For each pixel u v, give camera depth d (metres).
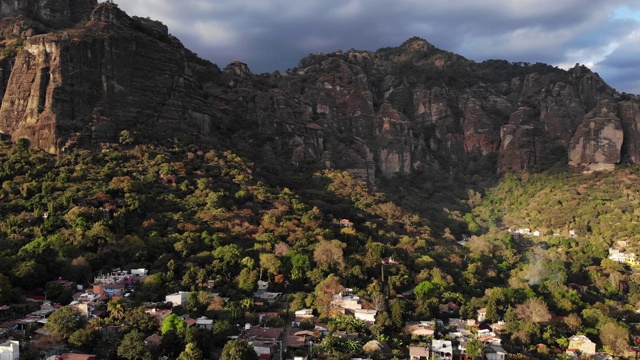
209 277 128.88
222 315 112.62
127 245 133.25
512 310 131.38
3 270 114.69
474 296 147.00
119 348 95.56
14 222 132.62
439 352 109.50
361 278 140.38
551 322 129.38
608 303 152.00
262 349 102.06
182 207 154.75
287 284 135.62
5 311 105.94
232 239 146.12
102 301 112.62
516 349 117.44
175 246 135.62
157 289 120.31
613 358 120.00
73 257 124.31
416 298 135.12
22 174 150.62
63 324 98.88
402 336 115.19
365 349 106.44
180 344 100.00
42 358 90.88
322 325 116.00
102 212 139.00
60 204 139.12
